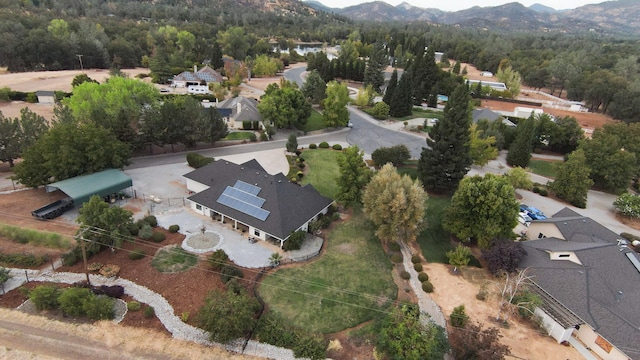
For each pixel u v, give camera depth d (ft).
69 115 187.83
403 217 135.03
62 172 152.56
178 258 124.47
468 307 116.06
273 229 133.39
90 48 439.22
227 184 153.89
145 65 485.15
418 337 91.25
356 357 95.35
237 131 263.08
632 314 106.93
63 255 119.44
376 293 118.83
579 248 129.08
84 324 97.76
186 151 219.20
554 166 216.33
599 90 405.80
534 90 527.81
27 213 140.87
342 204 172.86
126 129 187.83
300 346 95.35
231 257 127.13
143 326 98.63
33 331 94.32
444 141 179.83
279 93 266.36
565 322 105.09
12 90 312.50
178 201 160.45
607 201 209.87
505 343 103.09
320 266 128.88
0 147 170.81
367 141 266.36
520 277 112.57
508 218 141.08
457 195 147.02
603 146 215.10
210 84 378.73
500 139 256.52
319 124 297.74
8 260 116.37
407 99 324.60
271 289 115.24
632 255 132.77
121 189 153.07
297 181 192.54
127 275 115.55
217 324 93.04
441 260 141.08
